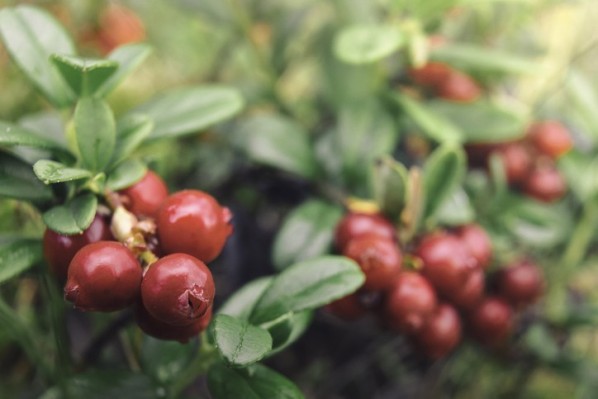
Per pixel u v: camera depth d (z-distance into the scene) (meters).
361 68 0.18
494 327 0.16
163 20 0.23
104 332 0.14
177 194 0.11
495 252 0.16
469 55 0.16
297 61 0.21
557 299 0.18
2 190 0.12
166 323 0.11
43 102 0.19
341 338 0.18
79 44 0.19
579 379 0.17
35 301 0.16
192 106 0.14
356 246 0.13
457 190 0.16
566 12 0.22
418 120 0.16
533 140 0.17
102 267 0.11
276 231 0.18
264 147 0.16
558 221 0.17
